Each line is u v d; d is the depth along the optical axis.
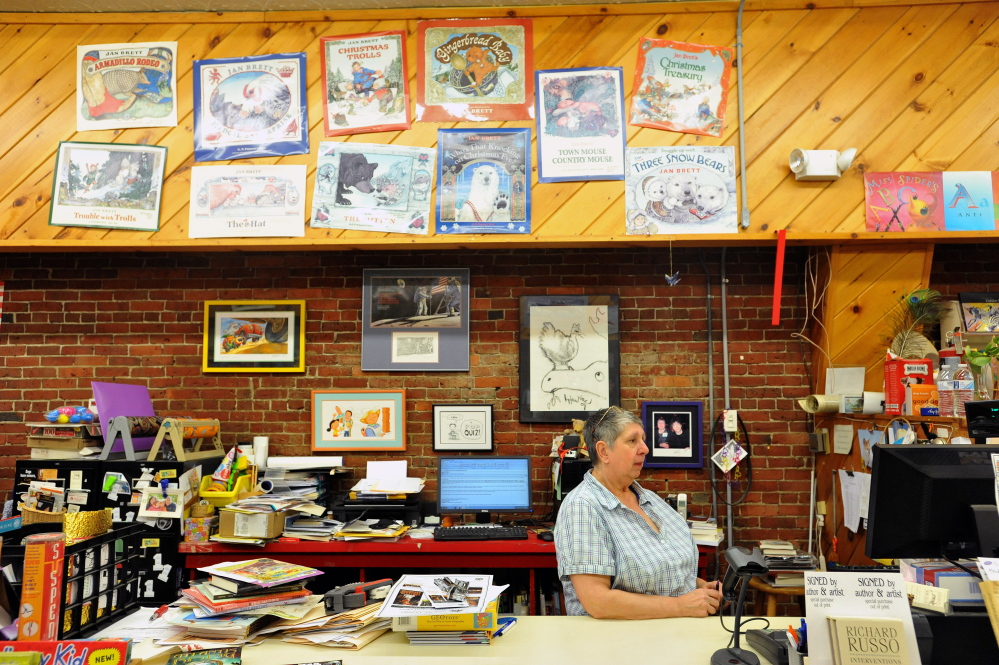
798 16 3.56
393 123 3.61
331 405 4.04
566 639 1.94
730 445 3.87
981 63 3.49
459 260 4.11
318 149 3.62
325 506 3.86
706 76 3.56
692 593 2.18
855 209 3.47
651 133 3.55
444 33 3.64
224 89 3.65
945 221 3.44
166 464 3.40
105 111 3.66
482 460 3.77
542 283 4.08
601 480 2.45
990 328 3.87
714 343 4.02
